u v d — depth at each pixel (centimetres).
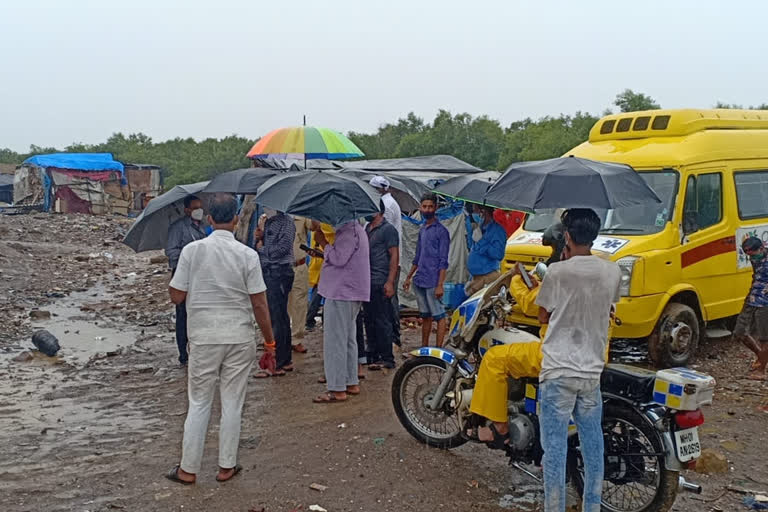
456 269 1115
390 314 799
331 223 620
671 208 802
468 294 853
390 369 805
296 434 622
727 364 829
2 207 3391
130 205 3600
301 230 870
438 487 521
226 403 529
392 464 559
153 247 854
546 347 439
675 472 447
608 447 472
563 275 432
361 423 644
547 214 892
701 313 837
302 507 491
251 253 528
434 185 1359
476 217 1057
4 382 802
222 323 516
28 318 1169
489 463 563
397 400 600
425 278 812
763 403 698
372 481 530
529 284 486
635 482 475
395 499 503
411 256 1112
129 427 654
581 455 484
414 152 4241
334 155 943
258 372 805
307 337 959
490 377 494
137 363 882
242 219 1164
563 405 433
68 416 686
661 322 785
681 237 802
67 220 2944
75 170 3403
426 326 835
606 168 527
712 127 888
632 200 505
